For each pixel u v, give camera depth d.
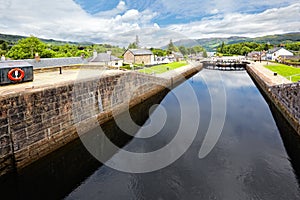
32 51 60.31
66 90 13.51
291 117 14.76
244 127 15.29
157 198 8.24
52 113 12.42
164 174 9.48
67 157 12.69
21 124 10.59
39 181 10.28
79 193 9.03
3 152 9.80
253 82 37.81
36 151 11.34
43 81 17.22
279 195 8.44
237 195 8.39
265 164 10.50
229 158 10.76
